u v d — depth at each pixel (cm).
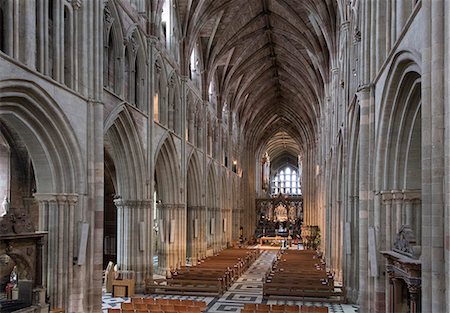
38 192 1889
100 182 2045
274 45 4975
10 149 2900
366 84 1911
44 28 1766
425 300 1010
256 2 4019
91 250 1992
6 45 1568
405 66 1402
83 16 2016
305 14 4025
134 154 2653
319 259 3891
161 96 3148
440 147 973
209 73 4338
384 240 1683
